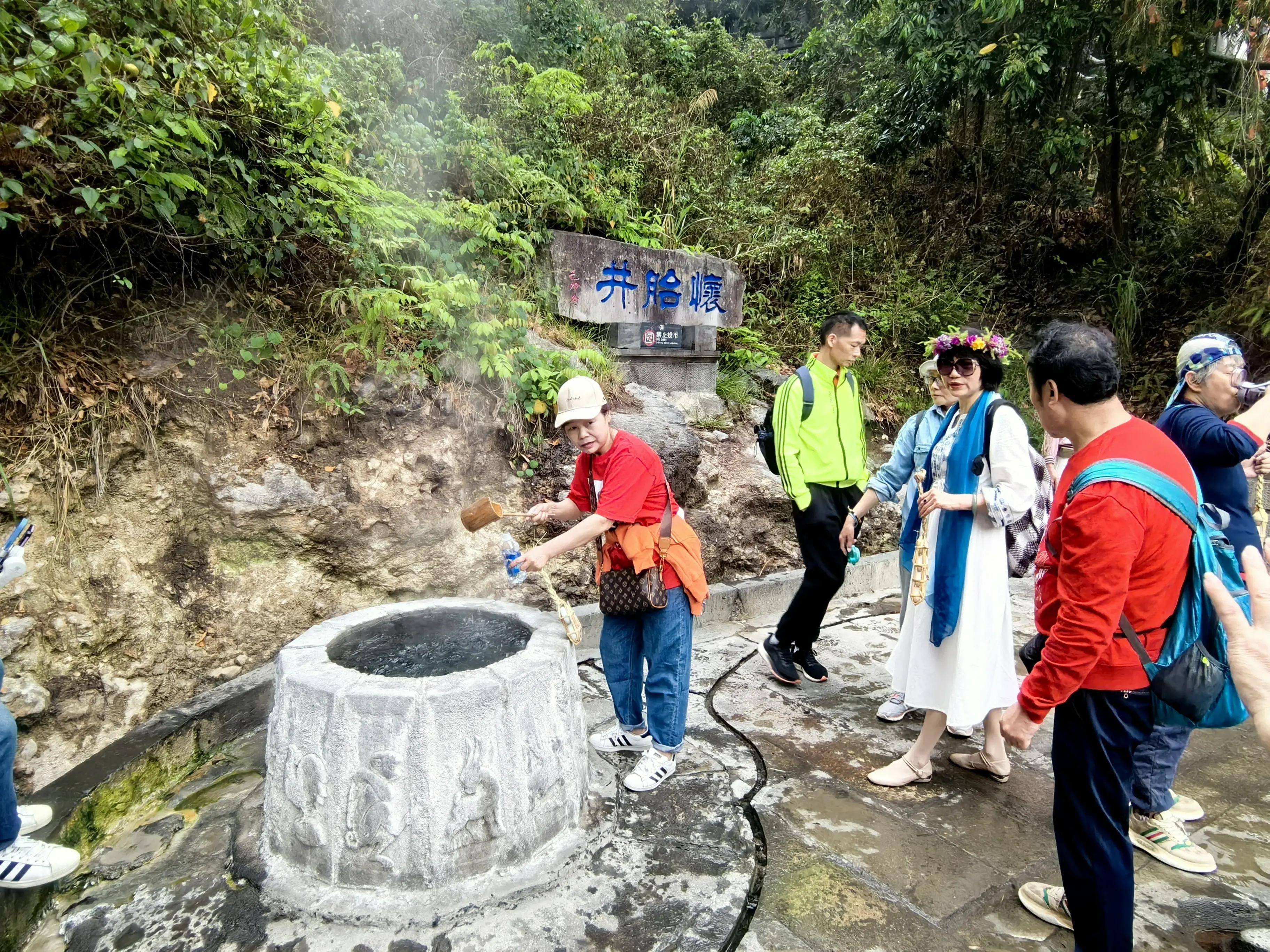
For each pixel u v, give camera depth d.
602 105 6.14
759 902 2.17
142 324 3.09
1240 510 2.52
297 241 3.66
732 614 4.49
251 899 2.07
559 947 1.93
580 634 2.48
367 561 3.49
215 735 2.87
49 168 2.60
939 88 7.36
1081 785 1.78
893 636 4.35
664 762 2.68
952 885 2.25
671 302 5.07
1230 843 2.50
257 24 3.14
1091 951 1.80
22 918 1.97
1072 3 6.35
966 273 7.93
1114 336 7.34
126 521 2.92
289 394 3.37
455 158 4.59
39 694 2.50
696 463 4.49
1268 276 6.73
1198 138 7.11
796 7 11.21
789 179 7.36
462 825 2.06
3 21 2.26
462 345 3.84
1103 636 1.64
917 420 3.11
